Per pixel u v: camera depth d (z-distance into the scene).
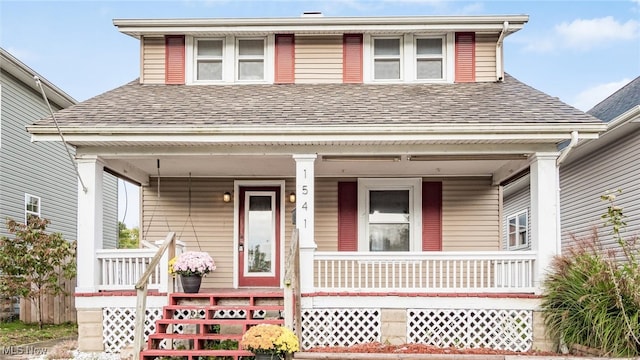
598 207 14.13
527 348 9.39
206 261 9.57
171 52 12.54
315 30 12.30
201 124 9.55
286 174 12.59
